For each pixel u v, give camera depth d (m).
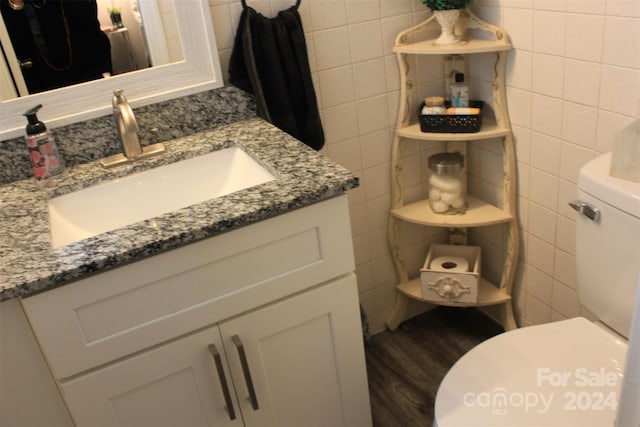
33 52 1.41
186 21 1.51
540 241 1.79
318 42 1.69
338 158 1.85
